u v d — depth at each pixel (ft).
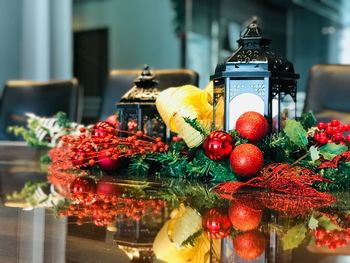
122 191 2.44
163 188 2.54
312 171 2.48
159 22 15.85
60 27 14.29
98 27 15.03
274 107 2.82
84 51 14.85
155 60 15.87
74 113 7.18
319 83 5.25
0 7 13.14
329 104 5.17
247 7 16.88
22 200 2.18
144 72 3.39
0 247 1.37
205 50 16.37
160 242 1.43
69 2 14.34
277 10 16.89
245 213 1.89
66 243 1.42
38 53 13.87
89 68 14.85
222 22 16.57
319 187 2.54
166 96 2.97
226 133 2.64
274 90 2.79
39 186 2.65
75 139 3.13
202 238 1.48
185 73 6.06
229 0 16.63
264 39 2.83
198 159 2.85
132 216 1.82
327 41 16.47
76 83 7.27
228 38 16.71
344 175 2.57
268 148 2.66
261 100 2.74
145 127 3.31
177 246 1.39
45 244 1.40
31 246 1.38
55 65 14.25
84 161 3.13
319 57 16.55
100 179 2.91
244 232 1.56
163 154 2.94
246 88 2.75
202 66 16.25
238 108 2.76
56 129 4.02
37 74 13.87
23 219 1.76
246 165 2.51
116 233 1.54
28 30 13.71
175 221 1.73
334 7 16.16
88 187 2.60
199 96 2.98
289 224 1.68
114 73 6.48
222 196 2.30
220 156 2.63
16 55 13.53
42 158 4.18
